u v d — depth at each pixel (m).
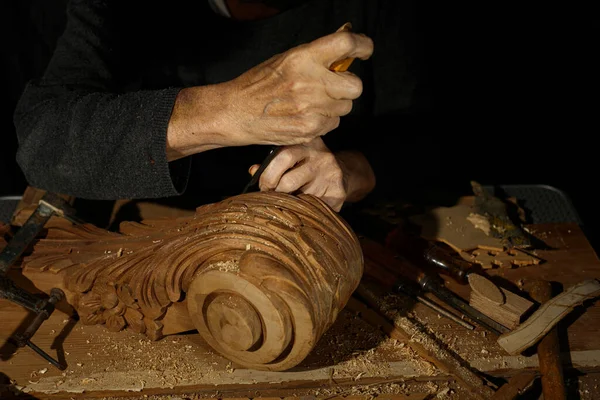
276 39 1.63
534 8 3.01
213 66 1.65
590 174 2.72
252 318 0.98
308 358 1.14
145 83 1.65
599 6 3.05
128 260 1.14
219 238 1.03
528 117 2.95
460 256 1.38
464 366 1.13
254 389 1.09
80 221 1.31
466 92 3.04
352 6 1.67
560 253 1.42
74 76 1.33
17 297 1.12
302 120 0.95
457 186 1.75
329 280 0.99
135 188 1.16
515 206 1.59
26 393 1.09
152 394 1.08
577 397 1.08
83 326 1.22
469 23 3.02
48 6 2.22
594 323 1.23
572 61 3.11
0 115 2.48
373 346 1.17
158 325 1.16
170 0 1.58
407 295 1.27
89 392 1.08
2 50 2.31
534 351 1.16
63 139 1.16
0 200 1.67
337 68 0.91
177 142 1.07
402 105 1.79
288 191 1.10
